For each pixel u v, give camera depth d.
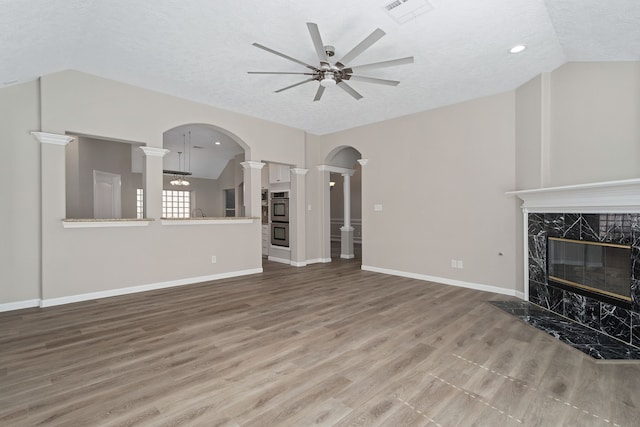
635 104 3.01
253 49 3.27
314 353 2.47
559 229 3.39
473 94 4.39
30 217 3.59
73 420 1.67
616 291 2.81
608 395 1.92
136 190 9.63
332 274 5.52
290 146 6.12
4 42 2.50
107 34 2.97
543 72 3.69
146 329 2.95
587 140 3.33
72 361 2.32
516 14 2.61
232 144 8.33
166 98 4.49
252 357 2.40
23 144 3.54
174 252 4.62
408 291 4.37
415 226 5.20
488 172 4.39
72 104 3.73
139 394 1.91
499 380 2.09
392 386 2.02
